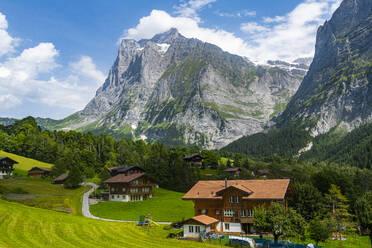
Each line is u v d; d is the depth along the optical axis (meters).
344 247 57.19
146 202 104.88
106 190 122.50
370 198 79.12
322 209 79.06
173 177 149.38
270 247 49.88
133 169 123.75
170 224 70.31
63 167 153.88
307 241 59.62
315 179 104.94
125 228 61.00
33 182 134.62
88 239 47.97
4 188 105.19
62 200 95.56
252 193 66.50
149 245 47.88
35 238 44.88
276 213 53.03
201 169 197.50
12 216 55.62
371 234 69.06
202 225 60.41
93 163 174.88
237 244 51.34
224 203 68.25
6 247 39.03
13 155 174.75
